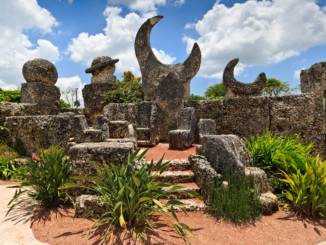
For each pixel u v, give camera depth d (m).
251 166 5.26
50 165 4.48
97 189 3.84
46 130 6.91
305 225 3.99
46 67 10.26
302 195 4.32
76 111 11.91
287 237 3.65
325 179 4.38
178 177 5.07
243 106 8.50
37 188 4.43
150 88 10.39
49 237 3.47
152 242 3.32
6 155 6.82
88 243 3.31
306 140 7.90
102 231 3.55
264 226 3.92
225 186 4.31
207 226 3.85
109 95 11.32
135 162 4.37
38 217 4.02
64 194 4.43
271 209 4.30
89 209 4.01
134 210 3.60
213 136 5.20
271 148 5.70
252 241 3.53
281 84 18.22
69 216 4.06
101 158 4.43
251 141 6.52
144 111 8.94
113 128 7.65
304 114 8.02
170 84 8.98
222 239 3.55
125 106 9.12
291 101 8.15
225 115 8.66
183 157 6.32
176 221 3.67
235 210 4.02
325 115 8.02
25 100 10.07
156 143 8.30
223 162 4.81
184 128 7.80
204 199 4.49
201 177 4.68
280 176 5.30
